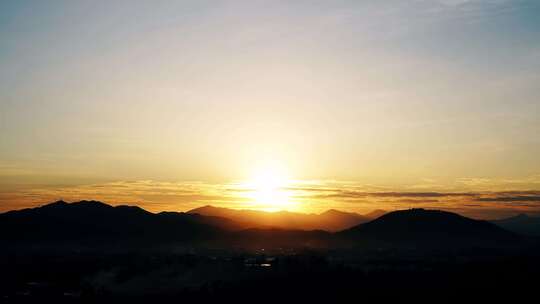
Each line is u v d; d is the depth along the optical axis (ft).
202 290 399.44
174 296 388.16
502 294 383.65
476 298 377.71
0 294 394.52
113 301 380.58
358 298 381.19
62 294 396.98
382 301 374.84
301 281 407.85
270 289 397.80
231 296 386.73
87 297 386.11
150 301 378.94
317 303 372.99
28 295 394.11
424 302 368.68
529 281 419.33
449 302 368.48
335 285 404.36
